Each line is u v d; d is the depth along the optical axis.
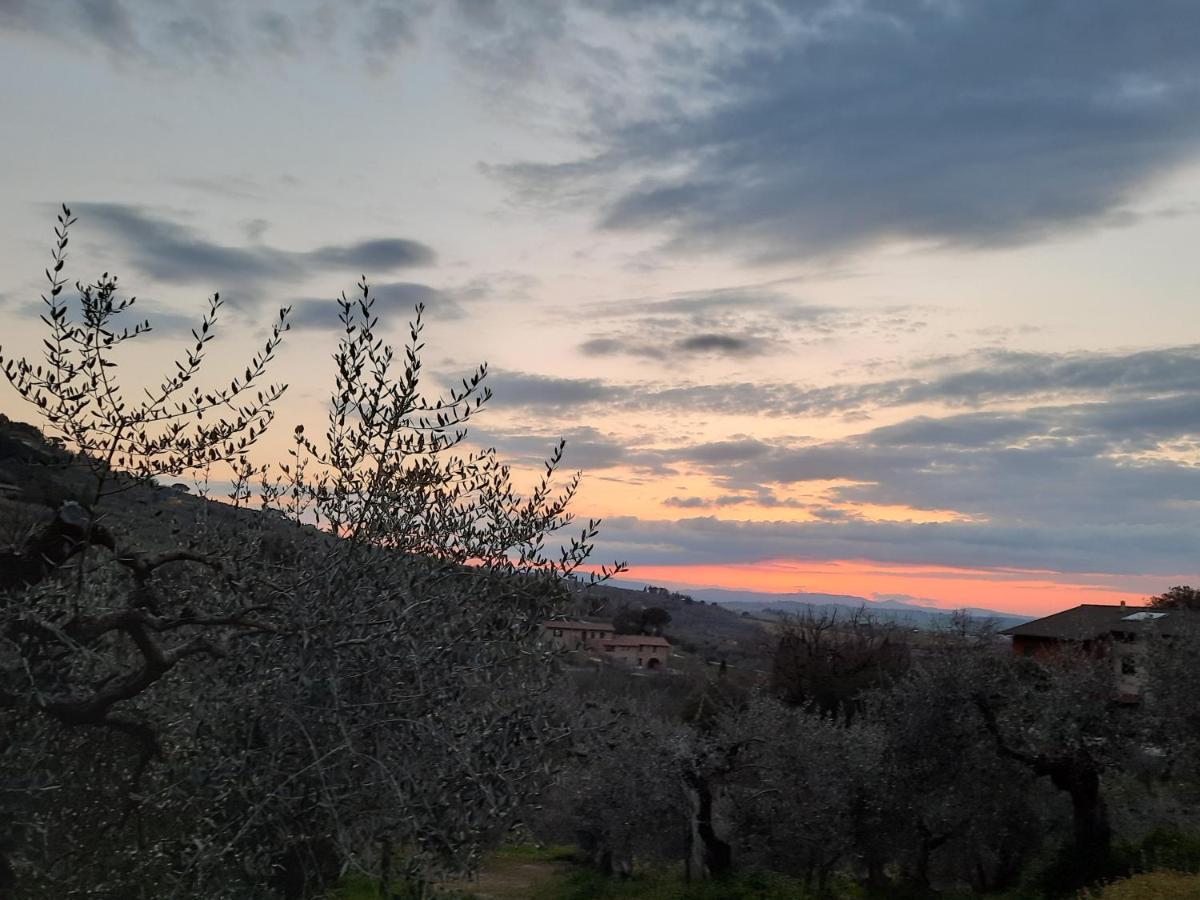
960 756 18.77
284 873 5.05
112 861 5.21
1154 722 17.66
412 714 4.89
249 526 5.80
